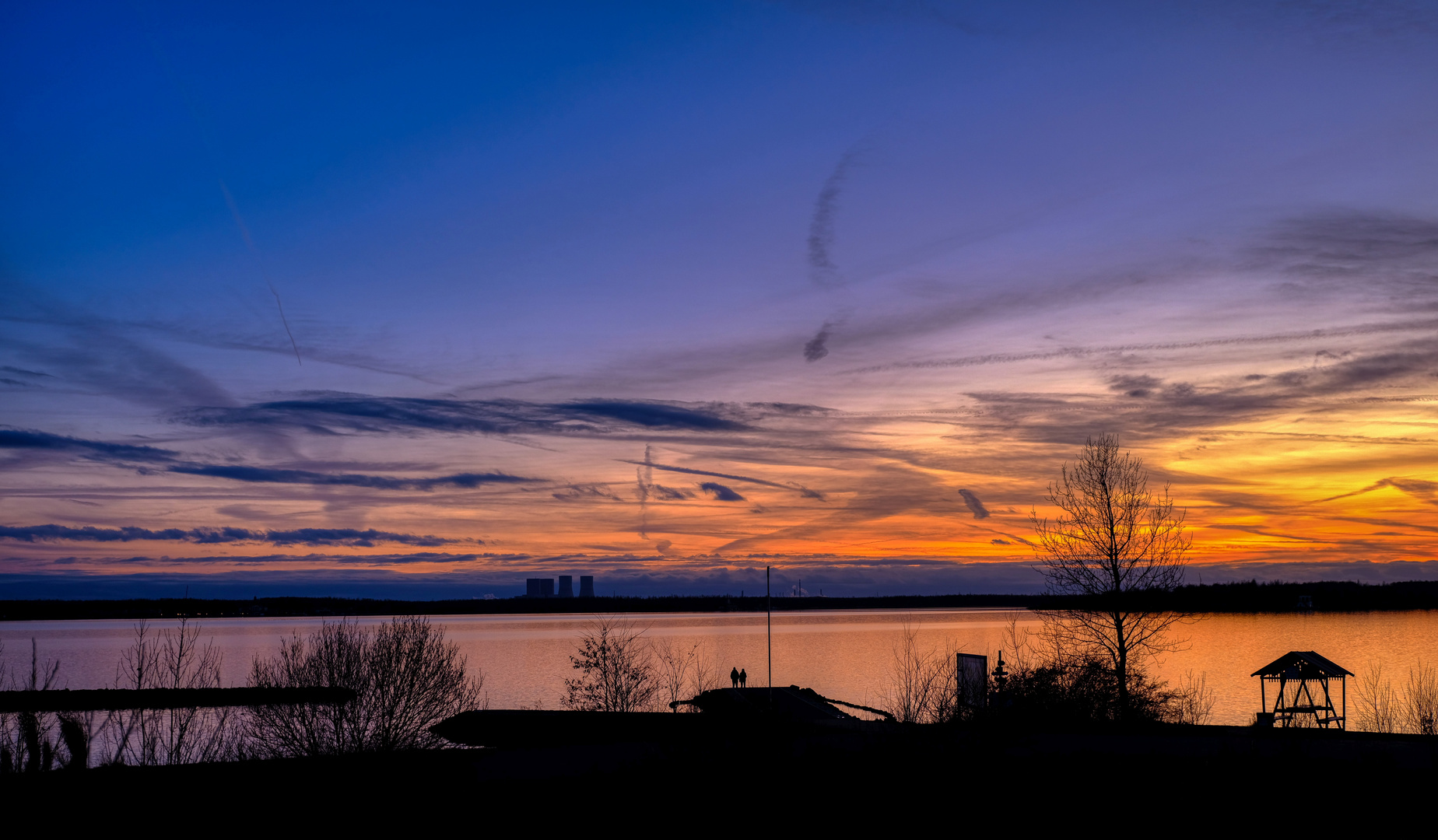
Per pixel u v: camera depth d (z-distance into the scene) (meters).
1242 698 56.31
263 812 17.19
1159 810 15.70
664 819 15.63
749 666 83.25
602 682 37.09
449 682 24.67
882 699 45.81
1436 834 14.61
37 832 16.34
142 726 24.67
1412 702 39.47
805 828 15.02
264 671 24.28
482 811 16.50
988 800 16.20
